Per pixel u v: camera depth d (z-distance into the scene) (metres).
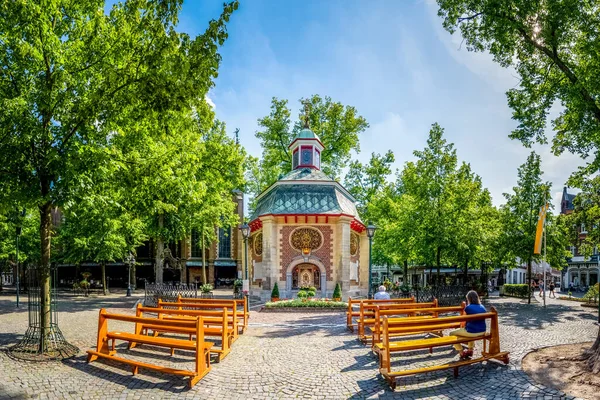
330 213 24.58
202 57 8.53
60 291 36.41
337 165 38.91
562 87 11.25
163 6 8.40
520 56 12.27
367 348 10.49
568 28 10.30
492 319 8.72
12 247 28.89
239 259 51.91
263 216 24.72
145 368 8.38
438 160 23.89
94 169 9.67
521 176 26.47
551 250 25.08
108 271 52.16
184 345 8.09
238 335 12.50
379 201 35.72
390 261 42.31
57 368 8.30
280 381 7.70
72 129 10.06
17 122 8.80
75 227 30.20
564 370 7.91
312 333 12.93
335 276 24.83
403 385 7.36
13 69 9.77
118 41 10.05
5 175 9.48
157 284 20.78
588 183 18.42
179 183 13.65
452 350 9.77
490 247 25.67
